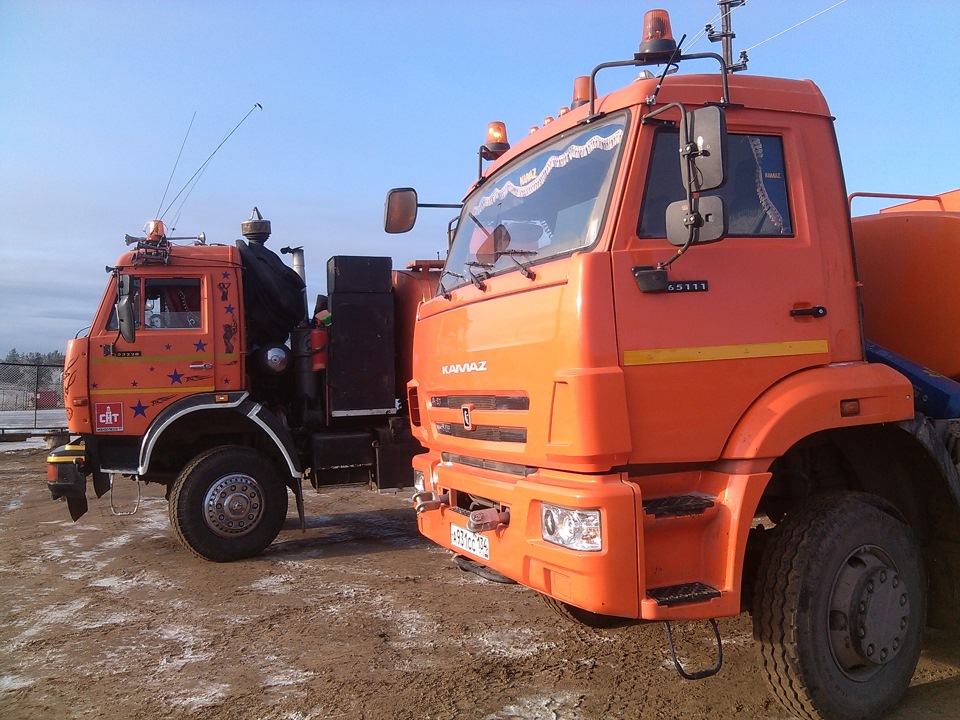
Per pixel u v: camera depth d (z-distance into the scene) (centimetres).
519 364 341
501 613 523
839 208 368
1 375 2055
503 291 364
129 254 711
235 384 733
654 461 310
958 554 385
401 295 825
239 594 588
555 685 397
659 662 426
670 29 370
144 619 530
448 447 425
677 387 314
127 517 947
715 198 288
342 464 764
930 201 520
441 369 432
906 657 353
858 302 365
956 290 434
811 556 331
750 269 335
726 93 336
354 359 773
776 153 360
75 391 689
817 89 377
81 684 416
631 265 313
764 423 318
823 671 328
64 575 659
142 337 708
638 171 325
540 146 405
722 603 303
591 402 298
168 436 730
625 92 344
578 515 298
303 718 365
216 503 688
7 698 400
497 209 432
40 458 1659
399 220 523
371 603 554
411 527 861
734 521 309
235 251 748
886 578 346
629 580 292
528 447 335
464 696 385
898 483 395
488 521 342
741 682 396
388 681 406
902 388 352
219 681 414
